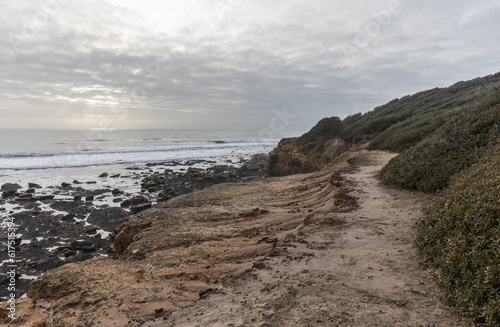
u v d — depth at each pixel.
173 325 3.60
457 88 30.66
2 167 32.72
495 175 5.18
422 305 3.54
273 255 5.68
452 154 9.38
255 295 4.07
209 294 4.34
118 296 4.69
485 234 3.91
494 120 9.55
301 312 3.50
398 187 10.58
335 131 36.00
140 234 9.62
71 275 5.82
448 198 5.80
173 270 6.00
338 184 11.93
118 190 23.95
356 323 3.21
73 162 37.69
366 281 4.32
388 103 42.62
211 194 15.73
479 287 3.31
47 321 4.16
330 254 5.56
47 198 21.30
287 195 13.95
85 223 17.03
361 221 7.49
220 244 7.71
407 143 19.48
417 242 5.57
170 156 47.97
